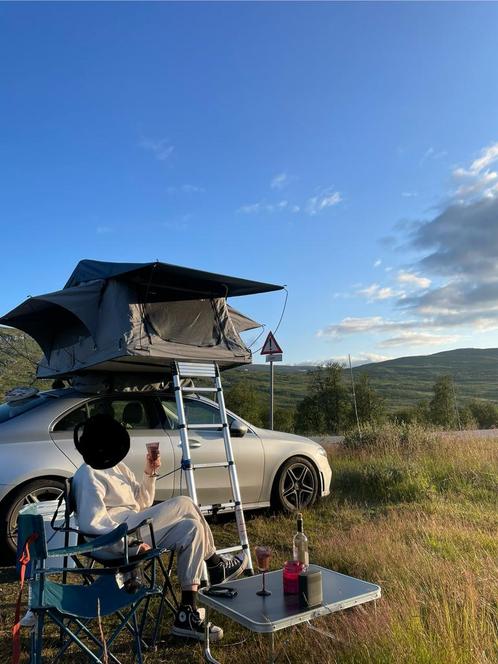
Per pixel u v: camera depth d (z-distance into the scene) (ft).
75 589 10.95
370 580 15.21
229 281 18.40
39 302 18.31
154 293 18.11
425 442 39.34
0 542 17.19
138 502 13.97
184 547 12.51
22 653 12.12
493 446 37.70
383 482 28.17
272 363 38.91
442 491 27.99
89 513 12.17
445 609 11.44
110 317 17.54
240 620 9.93
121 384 20.75
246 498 22.65
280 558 18.11
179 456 20.62
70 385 21.70
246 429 22.50
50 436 18.60
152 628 13.12
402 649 10.23
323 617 12.44
